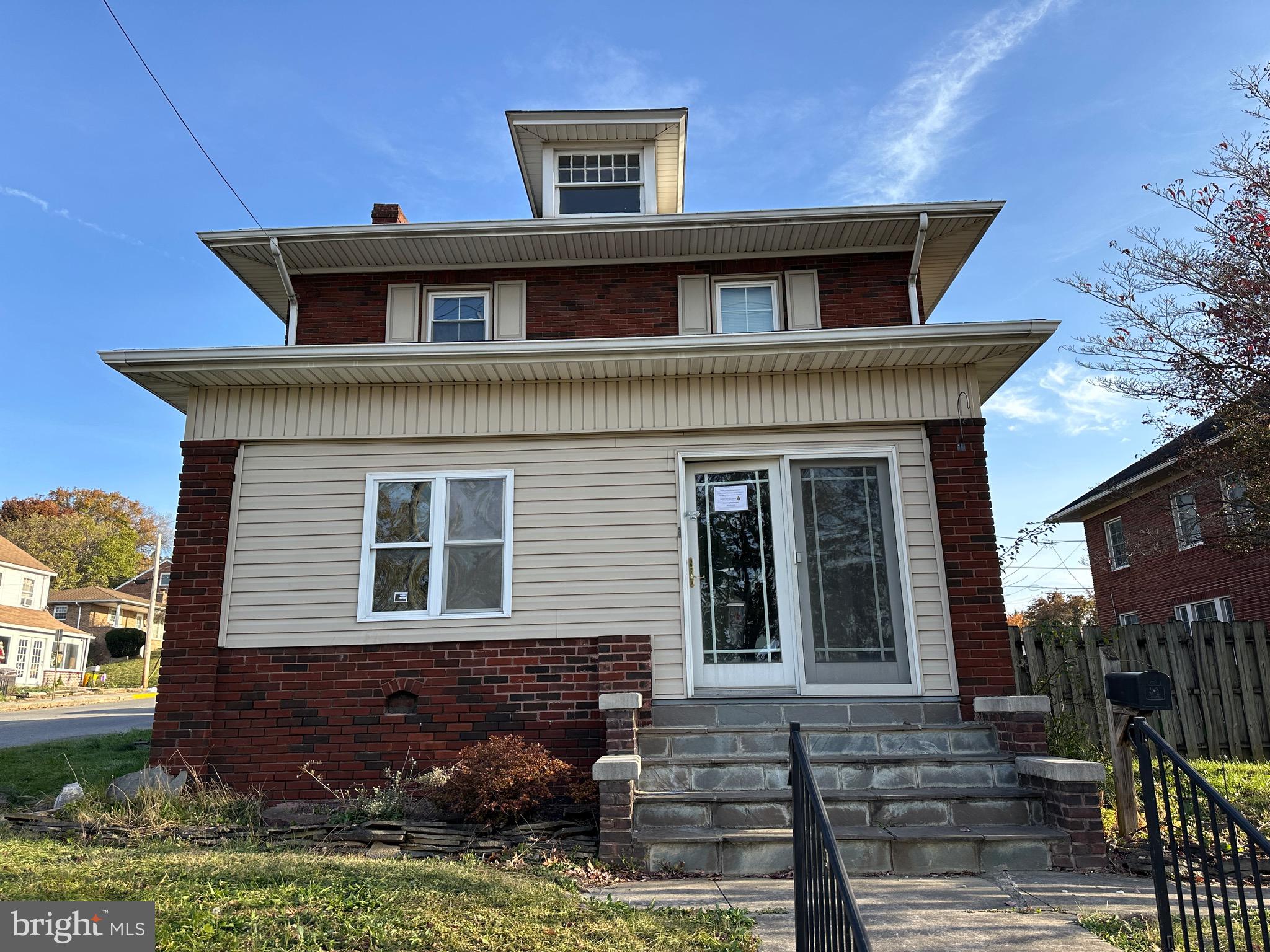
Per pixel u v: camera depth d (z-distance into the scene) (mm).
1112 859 6215
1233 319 11961
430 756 8227
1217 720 10258
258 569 8656
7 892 4777
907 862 6137
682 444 8914
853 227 10430
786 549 8672
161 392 9336
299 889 4930
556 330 10859
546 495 8836
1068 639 9992
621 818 6297
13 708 26172
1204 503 14633
